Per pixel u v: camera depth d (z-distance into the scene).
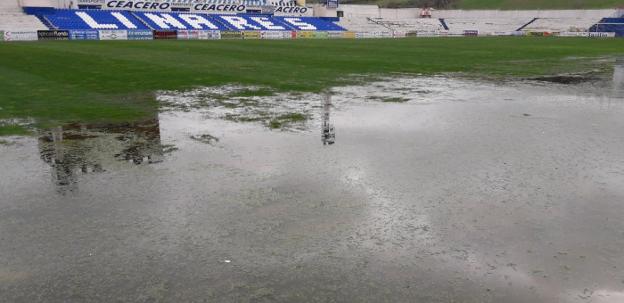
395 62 26.69
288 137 8.84
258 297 3.68
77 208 5.41
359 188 6.07
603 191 5.96
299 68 22.61
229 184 6.21
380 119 10.58
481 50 38.97
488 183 6.27
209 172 6.73
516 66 24.58
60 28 58.38
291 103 12.68
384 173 6.68
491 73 21.05
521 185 6.18
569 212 5.28
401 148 8.06
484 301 3.62
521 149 8.02
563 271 4.04
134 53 31.62
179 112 11.33
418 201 5.62
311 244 4.54
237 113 11.21
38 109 11.62
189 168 6.92
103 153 7.73
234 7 77.81
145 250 4.42
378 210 5.35
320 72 20.92
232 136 8.91
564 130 9.51
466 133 9.23
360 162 7.22
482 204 5.52
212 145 8.26
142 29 61.59
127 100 13.11
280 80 17.78
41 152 7.79
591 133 9.23
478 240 4.61
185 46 41.41
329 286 3.83
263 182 6.30
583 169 6.88
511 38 70.94
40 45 39.81
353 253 4.37
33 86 15.73
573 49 40.75
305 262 4.21
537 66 24.58
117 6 67.44
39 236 4.71
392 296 3.69
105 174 6.64
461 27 96.69
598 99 13.58
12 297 3.69
